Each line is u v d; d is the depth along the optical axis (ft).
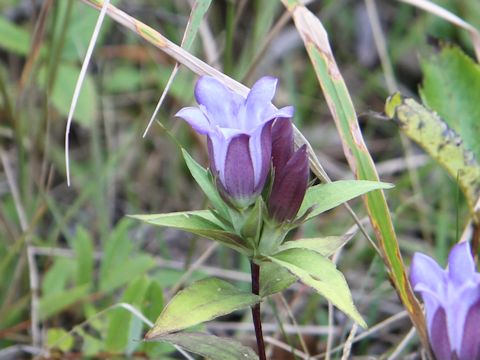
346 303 1.42
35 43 2.12
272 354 2.06
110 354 1.91
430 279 1.44
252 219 1.48
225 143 1.46
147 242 2.44
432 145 1.88
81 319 2.15
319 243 1.57
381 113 1.89
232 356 1.58
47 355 1.97
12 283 2.11
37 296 2.15
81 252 2.11
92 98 2.30
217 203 1.53
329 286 1.44
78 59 2.32
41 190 2.13
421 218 2.30
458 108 1.98
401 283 1.68
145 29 1.74
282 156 1.50
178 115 1.43
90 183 2.33
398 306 2.19
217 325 2.12
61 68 2.30
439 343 1.45
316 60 1.76
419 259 1.44
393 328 2.18
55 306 2.06
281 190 1.48
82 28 2.33
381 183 1.54
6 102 2.18
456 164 1.89
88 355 1.93
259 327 1.58
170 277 2.16
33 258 2.18
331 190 1.54
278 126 1.50
